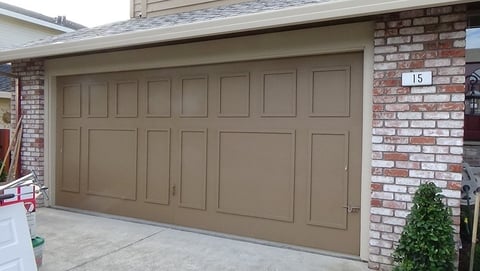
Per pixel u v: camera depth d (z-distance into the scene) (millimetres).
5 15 10664
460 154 3426
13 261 2963
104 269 3715
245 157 4758
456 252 3361
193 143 5129
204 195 5047
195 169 5113
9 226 2990
